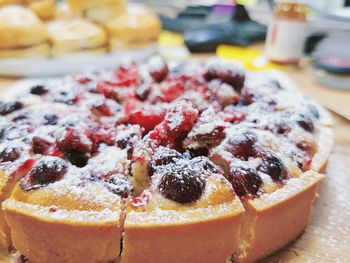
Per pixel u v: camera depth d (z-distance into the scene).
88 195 0.13
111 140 0.16
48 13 0.32
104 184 0.14
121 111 0.19
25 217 0.13
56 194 0.14
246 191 0.14
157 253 0.13
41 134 0.16
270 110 0.19
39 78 0.29
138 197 0.14
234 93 0.20
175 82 0.20
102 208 0.13
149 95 0.20
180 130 0.16
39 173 0.14
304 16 0.32
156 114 0.17
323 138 0.19
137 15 0.33
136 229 0.13
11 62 0.28
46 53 0.30
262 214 0.14
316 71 0.32
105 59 0.30
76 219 0.13
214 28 0.39
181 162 0.14
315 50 0.35
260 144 0.16
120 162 0.15
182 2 0.51
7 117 0.18
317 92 0.29
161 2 0.51
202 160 0.15
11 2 0.31
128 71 0.22
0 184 0.14
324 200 0.18
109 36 0.32
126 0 0.34
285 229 0.15
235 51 0.36
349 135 0.23
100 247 0.13
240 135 0.16
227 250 0.14
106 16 0.32
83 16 0.33
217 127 0.16
